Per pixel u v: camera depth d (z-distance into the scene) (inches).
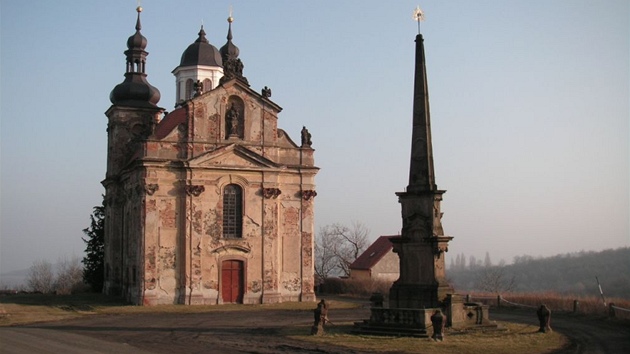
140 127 3088.1
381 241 4325.8
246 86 2679.6
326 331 1590.8
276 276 2647.6
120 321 1958.7
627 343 1441.9
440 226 1652.3
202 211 2571.4
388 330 1518.2
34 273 4995.1
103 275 3410.4
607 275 6264.8
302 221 2721.5
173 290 2527.1
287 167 2704.2
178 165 2559.1
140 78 3129.9
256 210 2652.6
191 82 3324.3
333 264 5132.9
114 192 3051.2
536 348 1338.6
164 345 1385.3
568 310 2193.7
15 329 1705.2
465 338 1443.2
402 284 1656.0
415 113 1678.2
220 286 2566.4
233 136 2655.0
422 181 1651.1
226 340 1467.8
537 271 7160.4
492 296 2536.9
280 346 1362.0
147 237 2507.4
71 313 2219.5
